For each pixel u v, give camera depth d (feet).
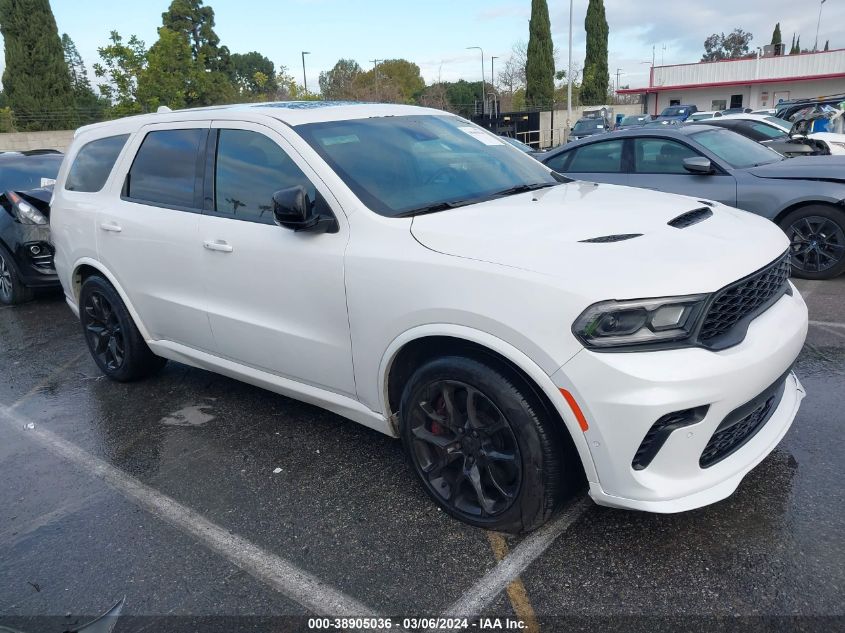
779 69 148.97
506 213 9.87
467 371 8.65
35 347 19.57
